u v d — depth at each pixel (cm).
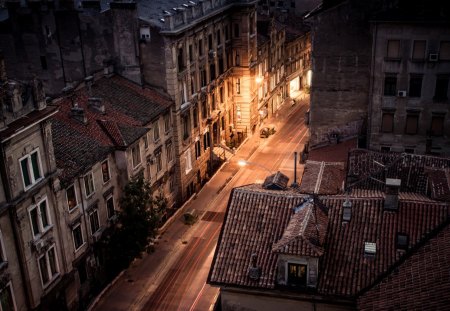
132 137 5562
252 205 3688
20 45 7006
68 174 4712
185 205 6769
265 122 9938
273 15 10181
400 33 5578
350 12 5878
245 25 8281
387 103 5916
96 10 6481
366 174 4956
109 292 5166
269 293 3359
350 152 5309
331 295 3212
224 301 3497
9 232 4069
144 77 6619
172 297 5088
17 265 4181
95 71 6725
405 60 5666
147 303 5016
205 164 7862
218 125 8238
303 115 10350
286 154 8444
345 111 6344
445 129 5847
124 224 5331
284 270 3288
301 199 3656
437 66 5594
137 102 6291
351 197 3675
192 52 7056
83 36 6681
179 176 6981
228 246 3531
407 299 2936
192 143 7294
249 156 8406
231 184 7469
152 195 6238
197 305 4959
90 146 5188
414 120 5909
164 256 5759
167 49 6384
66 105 5638
